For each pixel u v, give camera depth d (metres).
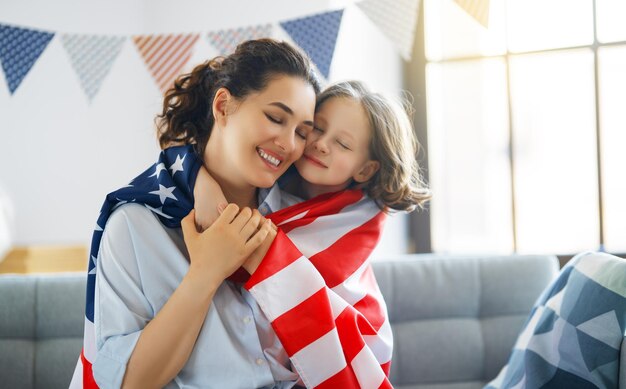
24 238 2.82
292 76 1.31
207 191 1.31
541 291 2.03
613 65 2.53
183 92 1.44
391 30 2.05
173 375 1.24
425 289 2.00
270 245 1.30
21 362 1.85
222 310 1.31
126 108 2.83
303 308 1.28
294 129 1.32
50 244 2.82
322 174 1.43
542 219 2.62
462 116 2.67
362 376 1.33
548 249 2.62
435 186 2.67
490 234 2.68
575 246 2.60
